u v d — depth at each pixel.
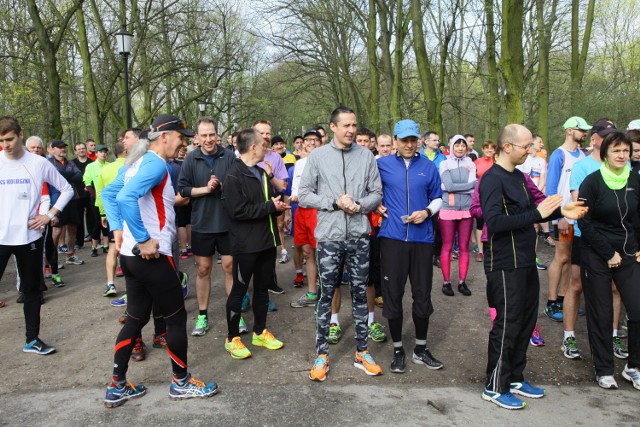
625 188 3.58
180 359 3.32
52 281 6.61
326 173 3.70
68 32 16.53
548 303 5.09
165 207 3.30
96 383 3.62
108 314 5.21
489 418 3.12
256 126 5.40
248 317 5.15
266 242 4.06
